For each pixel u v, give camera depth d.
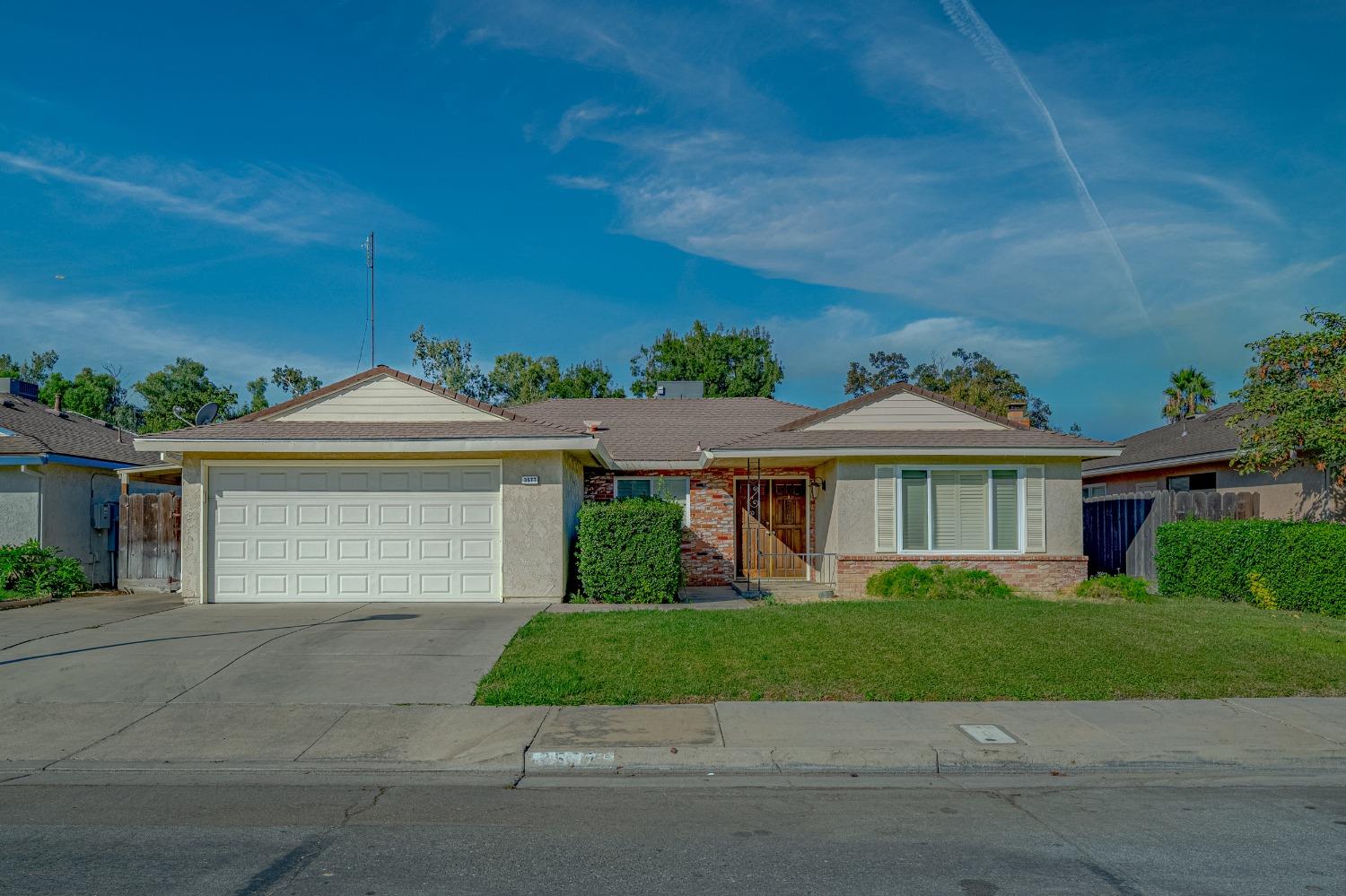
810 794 6.54
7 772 7.08
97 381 48.34
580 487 17.75
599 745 7.34
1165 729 7.82
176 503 16.84
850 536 16.97
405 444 14.10
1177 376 37.47
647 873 4.98
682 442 20.72
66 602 14.98
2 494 17.27
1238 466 19.25
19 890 4.71
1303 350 16.19
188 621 12.60
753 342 46.53
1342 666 9.81
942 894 4.68
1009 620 12.13
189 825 5.82
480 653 10.43
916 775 7.05
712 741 7.46
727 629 11.43
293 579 14.58
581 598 14.84
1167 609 13.42
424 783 6.84
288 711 8.45
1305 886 4.79
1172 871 5.01
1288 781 6.88
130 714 8.41
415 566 14.58
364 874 4.96
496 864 5.12
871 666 9.67
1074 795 6.52
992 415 18.00
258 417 15.19
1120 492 26.11
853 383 50.91
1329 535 13.38
